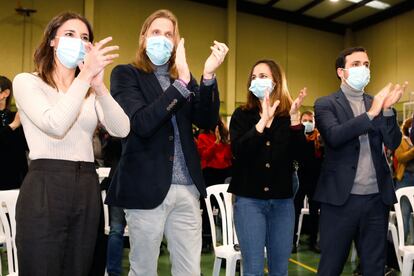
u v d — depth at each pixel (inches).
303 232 218.7
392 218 144.6
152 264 64.0
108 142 129.6
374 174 82.7
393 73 406.3
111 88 67.4
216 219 184.2
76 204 55.9
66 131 52.9
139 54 68.8
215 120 68.2
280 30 423.2
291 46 427.8
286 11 421.4
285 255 82.2
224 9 397.1
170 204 63.5
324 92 442.3
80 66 59.1
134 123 61.2
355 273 141.2
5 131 117.1
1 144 117.0
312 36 440.8
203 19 386.3
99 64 54.5
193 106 69.0
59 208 54.4
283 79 90.1
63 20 59.6
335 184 82.8
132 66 68.2
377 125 83.2
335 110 86.8
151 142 64.0
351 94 88.8
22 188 55.0
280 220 83.0
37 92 56.1
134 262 64.1
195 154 67.2
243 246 81.5
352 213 81.6
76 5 335.3
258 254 80.4
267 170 82.0
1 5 311.3
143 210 62.6
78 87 53.5
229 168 178.5
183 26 376.5
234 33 390.9
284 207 83.3
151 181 62.4
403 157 163.3
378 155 83.4
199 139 179.9
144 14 359.6
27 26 317.7
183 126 66.9
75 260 55.7
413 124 105.7
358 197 81.7
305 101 430.0
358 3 397.4
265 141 83.9
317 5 405.7
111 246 118.9
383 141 83.7
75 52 57.4
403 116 348.2
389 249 107.7
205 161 176.7
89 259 57.7
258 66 90.5
